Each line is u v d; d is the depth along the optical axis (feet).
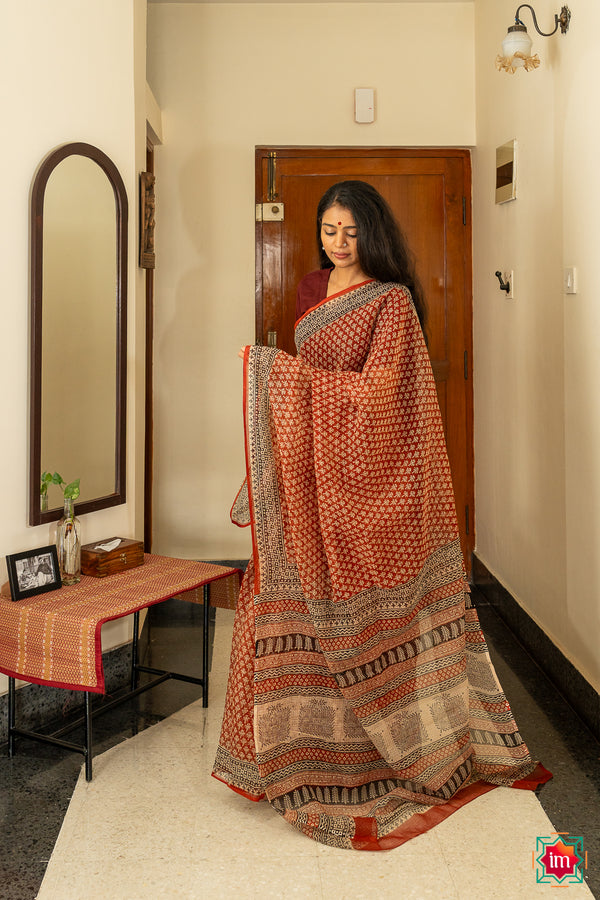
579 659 9.30
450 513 7.81
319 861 6.38
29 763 7.97
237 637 7.47
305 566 7.16
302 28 13.92
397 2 13.93
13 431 8.45
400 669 7.46
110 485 9.82
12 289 8.35
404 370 7.40
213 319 14.21
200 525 14.42
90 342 9.34
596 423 8.64
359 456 7.10
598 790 7.47
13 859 6.37
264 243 14.23
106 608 7.64
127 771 7.82
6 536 8.44
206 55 13.89
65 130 8.95
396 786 7.30
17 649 7.73
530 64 10.02
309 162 14.21
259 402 7.22
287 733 7.26
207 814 7.06
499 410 12.91
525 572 11.58
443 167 14.37
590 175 8.68
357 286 7.41
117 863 6.33
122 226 9.68
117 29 9.59
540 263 10.65
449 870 6.27
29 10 8.43
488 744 7.78
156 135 13.37
